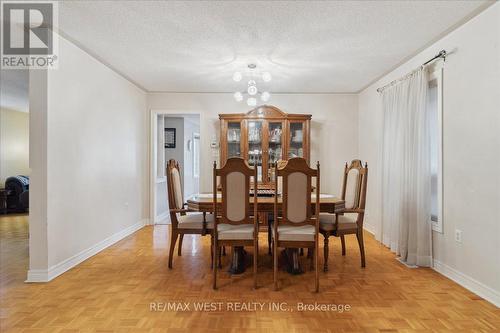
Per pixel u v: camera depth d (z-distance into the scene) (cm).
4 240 394
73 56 289
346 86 451
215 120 494
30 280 251
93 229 329
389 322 189
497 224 212
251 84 353
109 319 191
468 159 240
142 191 482
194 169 761
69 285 244
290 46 296
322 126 493
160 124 580
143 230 455
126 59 336
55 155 262
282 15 235
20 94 507
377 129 416
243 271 279
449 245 264
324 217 306
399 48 300
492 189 216
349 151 494
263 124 455
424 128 284
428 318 194
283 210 239
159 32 266
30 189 251
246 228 252
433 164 298
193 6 222
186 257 322
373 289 239
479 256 228
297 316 196
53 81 259
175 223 290
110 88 370
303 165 235
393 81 345
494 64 215
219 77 408
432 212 299
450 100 262
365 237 415
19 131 663
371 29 258
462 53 248
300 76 399
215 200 242
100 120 345
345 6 221
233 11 229
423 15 233
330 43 289
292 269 274
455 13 229
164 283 250
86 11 229
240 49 305
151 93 493
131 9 226
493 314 199
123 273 272
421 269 285
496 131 213
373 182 428
